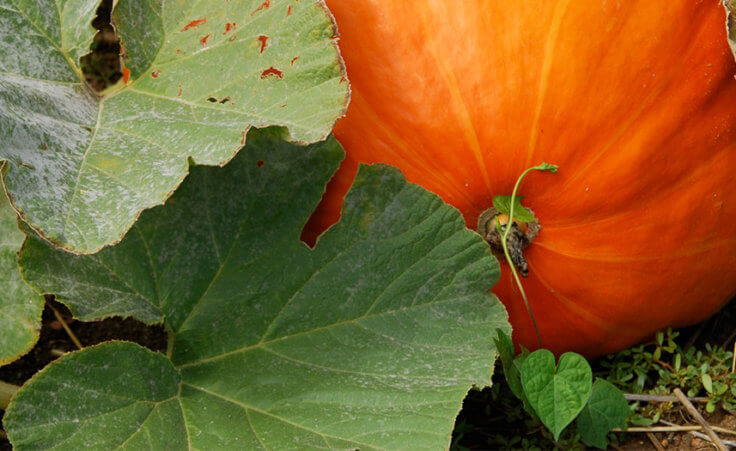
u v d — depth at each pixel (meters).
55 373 0.63
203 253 0.69
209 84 0.66
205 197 0.69
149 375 0.66
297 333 0.69
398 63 0.68
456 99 0.68
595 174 0.69
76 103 0.67
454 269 0.69
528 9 0.67
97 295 0.67
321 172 0.70
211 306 0.69
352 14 0.68
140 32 0.68
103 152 0.64
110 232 0.60
